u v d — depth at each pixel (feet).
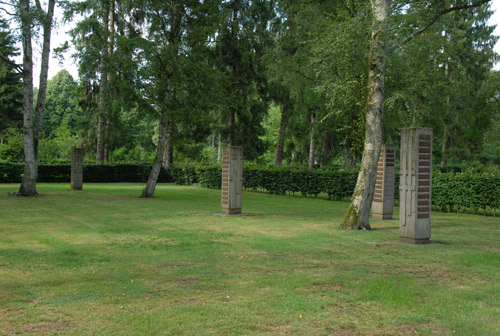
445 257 23.27
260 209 49.08
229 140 97.55
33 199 55.72
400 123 65.92
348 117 54.75
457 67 75.36
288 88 77.41
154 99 63.26
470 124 92.58
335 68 40.16
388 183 42.93
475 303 15.31
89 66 61.21
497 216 46.55
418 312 14.32
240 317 13.57
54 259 21.88
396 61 52.16
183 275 18.83
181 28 62.34
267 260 22.16
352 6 54.80
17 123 131.23
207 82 62.28
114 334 12.17
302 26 64.23
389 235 30.91
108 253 23.65
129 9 62.39
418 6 37.73
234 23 63.62
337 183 63.52
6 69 65.57
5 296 15.60
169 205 51.37
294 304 14.84
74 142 140.97
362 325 13.11
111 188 81.20
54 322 13.09
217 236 29.73
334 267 20.67
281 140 94.43
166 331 12.39
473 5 39.09
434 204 51.47
